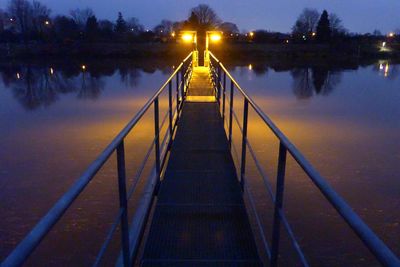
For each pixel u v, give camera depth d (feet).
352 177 37.91
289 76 146.10
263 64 189.37
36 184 36.32
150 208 10.53
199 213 10.65
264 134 50.85
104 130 59.77
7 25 280.51
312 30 266.98
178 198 11.61
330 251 24.85
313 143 51.11
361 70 169.99
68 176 38.63
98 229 27.07
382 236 27.50
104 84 128.98
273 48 231.71
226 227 9.93
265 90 110.63
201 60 84.89
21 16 269.23
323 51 227.40
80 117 71.41
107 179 34.83
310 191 32.42
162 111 64.13
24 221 29.48
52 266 23.50
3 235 27.53
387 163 42.34
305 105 84.12
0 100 97.09
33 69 172.65
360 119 67.97
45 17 273.54
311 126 61.46
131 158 40.52
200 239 9.36
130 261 7.33
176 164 14.80
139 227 8.80
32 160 43.70
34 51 221.66
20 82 134.82
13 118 70.49
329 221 27.91
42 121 67.26
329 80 135.54
